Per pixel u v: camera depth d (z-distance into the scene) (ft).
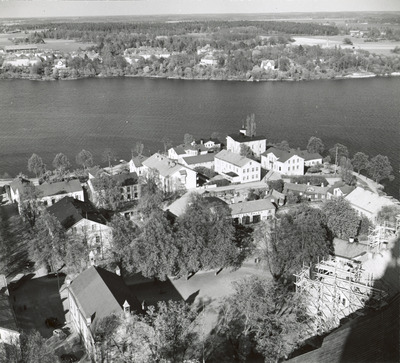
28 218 497.87
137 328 286.05
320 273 345.72
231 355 308.60
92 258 402.72
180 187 595.88
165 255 384.88
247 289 327.26
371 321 219.61
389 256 323.98
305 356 205.36
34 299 380.17
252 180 641.81
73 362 307.58
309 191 587.68
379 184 645.92
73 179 593.83
